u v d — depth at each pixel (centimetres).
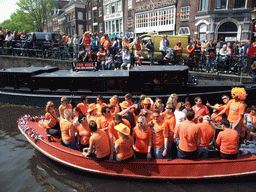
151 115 537
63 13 4581
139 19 2714
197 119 530
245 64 1130
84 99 652
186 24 2128
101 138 445
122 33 3050
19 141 694
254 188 445
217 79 1090
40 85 947
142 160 450
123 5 2923
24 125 648
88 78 879
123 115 518
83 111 660
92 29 3806
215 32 1902
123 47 1102
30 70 968
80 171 506
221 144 443
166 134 438
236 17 1783
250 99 898
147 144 448
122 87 870
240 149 482
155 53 1313
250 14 1717
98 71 957
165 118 461
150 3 2477
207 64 1157
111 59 1182
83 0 4100
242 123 549
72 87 905
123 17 2964
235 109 538
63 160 511
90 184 472
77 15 4066
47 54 1443
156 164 441
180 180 455
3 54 1454
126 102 564
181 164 438
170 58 1226
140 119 424
